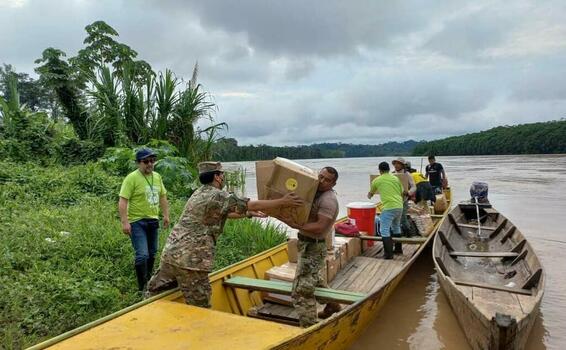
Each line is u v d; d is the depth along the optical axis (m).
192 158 13.22
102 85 13.22
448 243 8.05
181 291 4.46
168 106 13.16
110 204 9.23
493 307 5.20
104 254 6.56
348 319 4.30
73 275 5.77
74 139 13.01
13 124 12.81
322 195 4.50
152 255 6.12
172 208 9.55
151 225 6.03
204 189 4.43
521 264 7.13
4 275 5.48
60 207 8.74
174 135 13.47
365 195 23.34
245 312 5.47
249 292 5.72
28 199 8.95
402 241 8.09
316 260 4.60
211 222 4.38
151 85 13.15
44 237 6.74
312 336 3.65
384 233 7.79
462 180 31.58
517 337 4.25
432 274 8.21
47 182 10.02
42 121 14.18
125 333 3.57
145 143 13.02
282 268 6.07
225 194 4.28
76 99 14.35
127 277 6.13
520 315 4.93
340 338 4.38
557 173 37.44
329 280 6.61
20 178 9.98
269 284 5.18
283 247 7.21
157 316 3.89
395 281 5.90
